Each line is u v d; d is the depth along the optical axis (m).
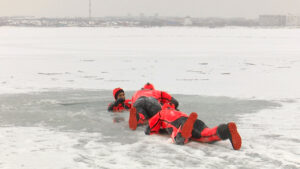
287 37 67.31
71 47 38.97
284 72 18.78
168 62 23.94
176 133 6.36
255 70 19.69
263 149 6.04
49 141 6.60
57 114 9.02
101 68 20.62
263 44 45.16
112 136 6.96
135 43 46.78
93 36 69.56
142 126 7.81
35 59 25.72
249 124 7.88
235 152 5.84
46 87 13.84
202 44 45.09
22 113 9.13
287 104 10.34
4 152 5.92
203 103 10.45
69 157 5.64
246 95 11.97
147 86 8.91
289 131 7.27
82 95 11.96
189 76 17.25
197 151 5.89
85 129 7.54
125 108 9.62
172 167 5.16
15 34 76.19
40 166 5.25
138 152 5.89
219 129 5.88
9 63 22.97
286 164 5.29
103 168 5.14
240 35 78.50
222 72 18.81
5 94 12.06
